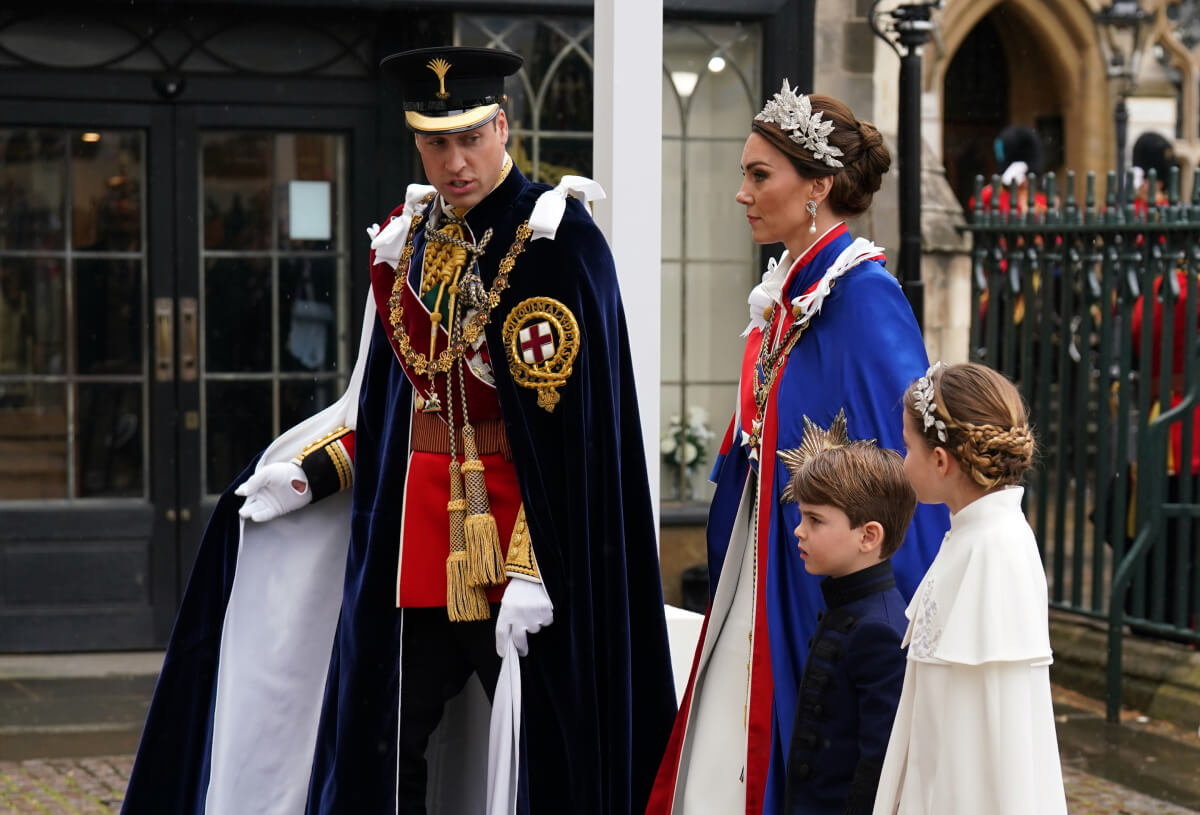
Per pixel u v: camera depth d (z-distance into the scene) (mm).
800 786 4332
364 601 5414
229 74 11117
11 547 11141
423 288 5426
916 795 3723
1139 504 9430
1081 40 17281
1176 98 17531
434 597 5352
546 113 11172
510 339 5281
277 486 5742
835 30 11750
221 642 5863
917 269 10812
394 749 5359
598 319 5359
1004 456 3707
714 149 11438
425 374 5383
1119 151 17438
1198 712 9031
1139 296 9648
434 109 5262
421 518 5395
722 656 5105
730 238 11508
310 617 5898
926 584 3811
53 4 10859
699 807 5031
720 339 11555
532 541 5227
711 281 11523
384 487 5461
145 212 11195
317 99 11195
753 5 11297
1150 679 9477
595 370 5348
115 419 11273
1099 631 10102
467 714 5898
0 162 11016
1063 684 9969
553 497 5270
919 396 3850
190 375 11273
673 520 11375
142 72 11016
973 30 18000
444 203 5520
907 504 4277
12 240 11078
